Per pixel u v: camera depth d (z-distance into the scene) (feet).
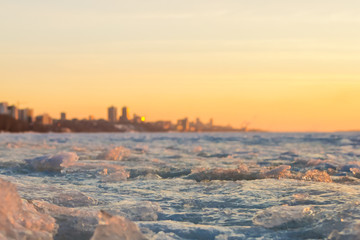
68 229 10.78
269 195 16.84
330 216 12.03
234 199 16.20
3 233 8.82
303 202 14.90
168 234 10.70
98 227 9.26
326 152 47.70
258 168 27.45
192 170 26.09
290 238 10.55
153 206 14.34
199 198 16.53
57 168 27.27
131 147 60.70
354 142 80.94
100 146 63.98
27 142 80.02
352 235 10.05
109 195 17.28
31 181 22.03
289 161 34.65
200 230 11.19
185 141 98.17
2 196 9.62
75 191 16.49
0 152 46.19
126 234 9.40
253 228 11.58
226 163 33.60
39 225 10.36
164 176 24.64
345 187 18.24
